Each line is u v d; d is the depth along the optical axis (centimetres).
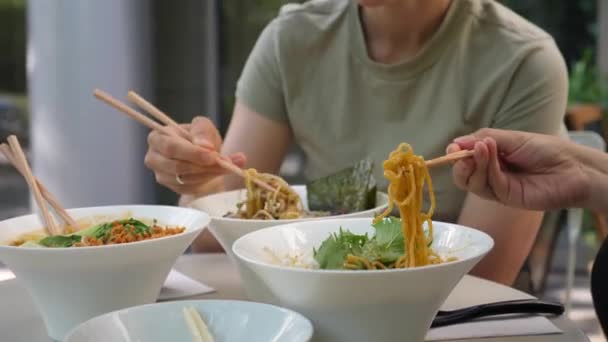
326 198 124
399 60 153
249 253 88
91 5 300
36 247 86
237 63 345
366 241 89
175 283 112
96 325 77
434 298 81
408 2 147
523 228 143
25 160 104
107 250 86
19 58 326
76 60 301
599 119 294
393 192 88
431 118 150
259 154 161
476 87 148
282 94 160
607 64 343
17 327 96
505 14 154
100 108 305
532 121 145
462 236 90
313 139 159
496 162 108
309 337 73
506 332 91
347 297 78
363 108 155
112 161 309
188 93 335
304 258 91
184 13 330
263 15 340
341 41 155
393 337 82
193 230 94
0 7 323
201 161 121
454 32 149
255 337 79
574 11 346
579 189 110
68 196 308
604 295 99
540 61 147
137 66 312
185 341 80
